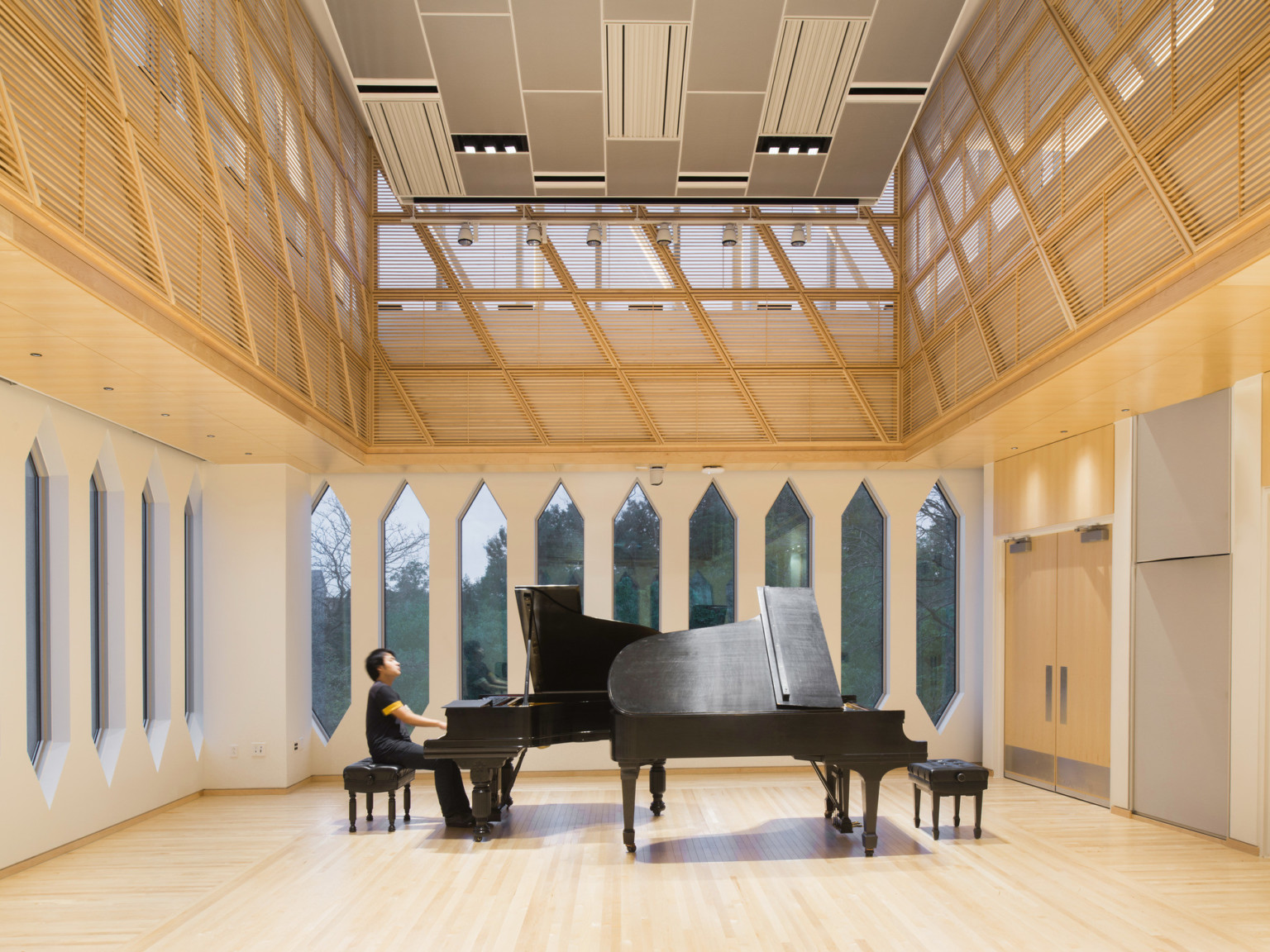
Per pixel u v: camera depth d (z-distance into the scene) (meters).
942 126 8.60
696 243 9.99
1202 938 4.88
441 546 10.41
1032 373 6.85
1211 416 7.04
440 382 9.88
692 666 6.74
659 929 5.05
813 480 10.63
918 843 6.95
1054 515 9.02
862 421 10.00
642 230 9.98
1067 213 6.21
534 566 10.42
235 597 9.48
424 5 6.48
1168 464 7.49
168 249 5.28
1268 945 4.78
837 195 9.12
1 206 3.70
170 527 8.82
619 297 9.90
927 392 9.23
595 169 8.57
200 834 7.50
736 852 6.70
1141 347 5.77
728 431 9.93
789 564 10.65
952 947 4.76
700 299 9.91
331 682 10.30
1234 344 5.70
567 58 7.01
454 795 7.54
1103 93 5.69
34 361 5.54
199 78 5.89
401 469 10.12
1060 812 8.06
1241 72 4.52
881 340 10.02
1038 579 9.49
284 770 9.34
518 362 9.90
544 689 7.66
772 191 9.04
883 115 7.75
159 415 7.12
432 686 10.29
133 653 8.07
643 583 10.57
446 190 8.95
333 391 8.52
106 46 4.70
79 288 4.29
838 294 9.92
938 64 7.14
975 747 10.45
